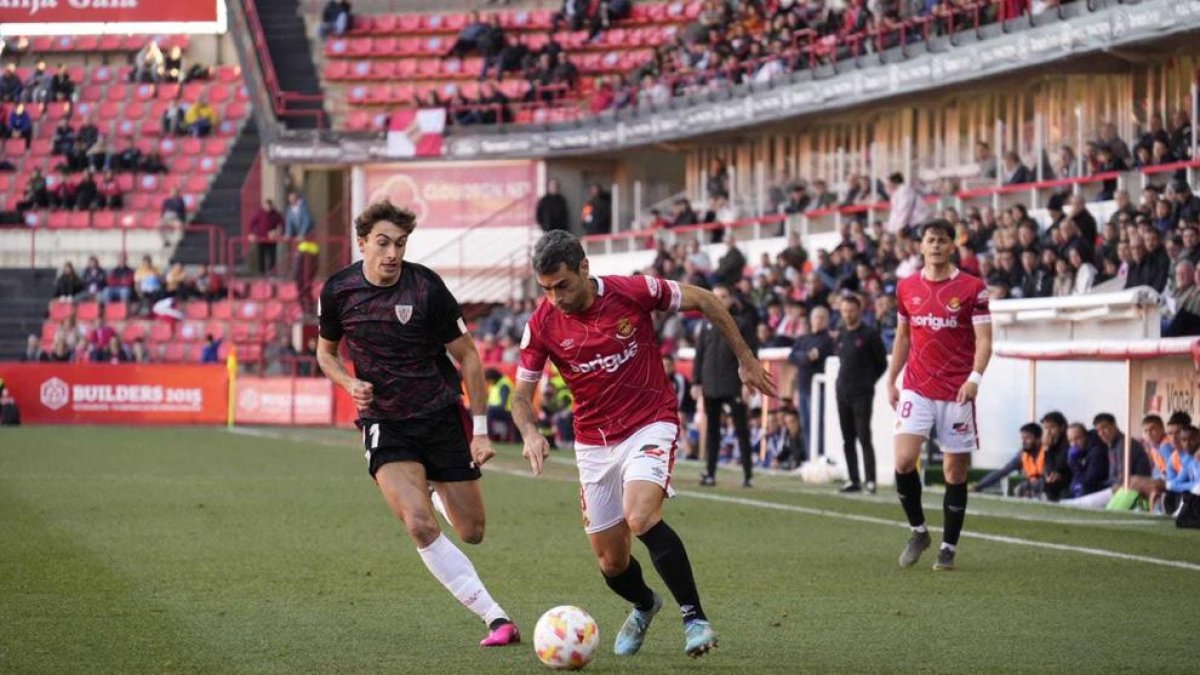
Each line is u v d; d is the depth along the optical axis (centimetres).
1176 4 3691
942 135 4997
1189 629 1398
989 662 1235
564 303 1243
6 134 7362
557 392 4719
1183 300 3025
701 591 1641
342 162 6662
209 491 2833
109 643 1300
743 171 5969
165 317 6378
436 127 6556
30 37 7969
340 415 5600
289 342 6234
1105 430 2734
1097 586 1678
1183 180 3609
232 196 7156
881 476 3144
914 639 1345
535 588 1656
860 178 4994
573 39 6906
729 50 5791
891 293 3819
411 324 1327
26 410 5688
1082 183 3938
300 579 1702
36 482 2981
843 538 2148
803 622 1439
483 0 7238
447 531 2227
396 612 1480
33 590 1600
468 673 1181
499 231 6644
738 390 3030
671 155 6606
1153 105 4122
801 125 5556
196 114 7356
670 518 2417
